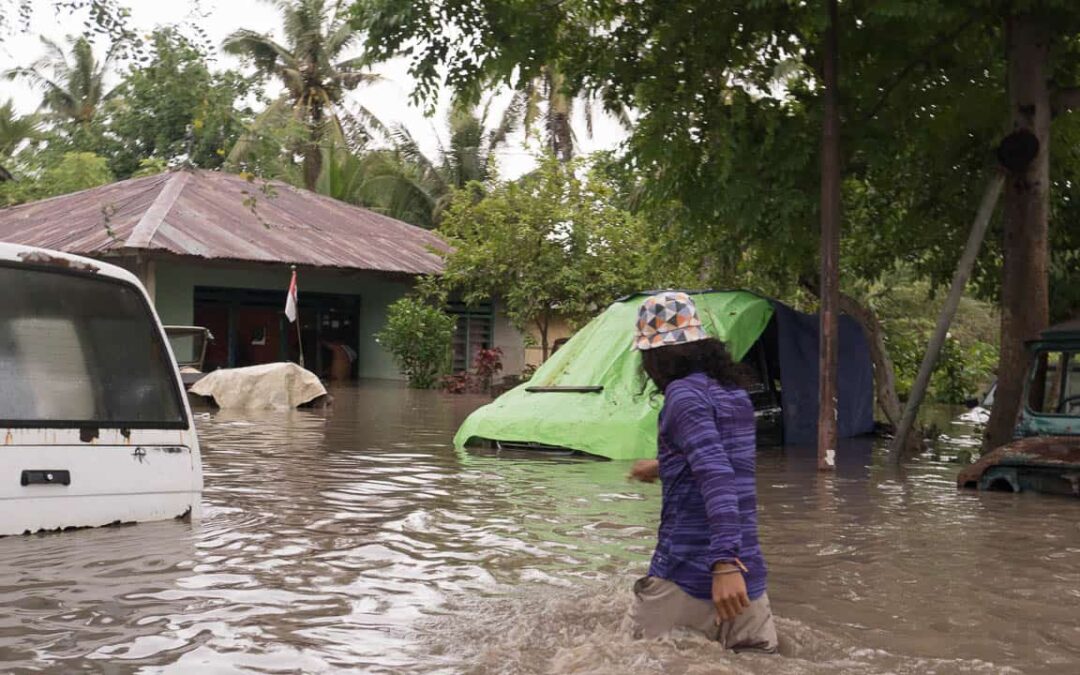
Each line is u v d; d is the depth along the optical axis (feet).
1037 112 39.45
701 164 44.29
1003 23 42.01
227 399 60.03
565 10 42.93
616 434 38.37
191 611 15.83
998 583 18.88
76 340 21.21
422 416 56.80
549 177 80.69
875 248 52.85
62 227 82.69
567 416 39.99
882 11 35.55
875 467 38.55
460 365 93.81
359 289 96.17
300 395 61.36
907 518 26.45
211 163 107.55
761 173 43.29
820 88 45.29
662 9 42.60
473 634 14.83
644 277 74.79
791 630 14.85
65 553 19.21
